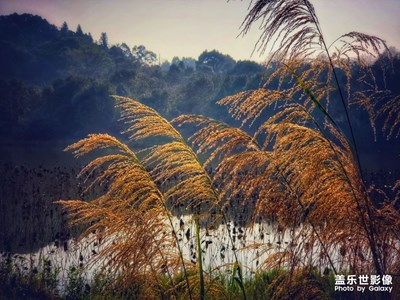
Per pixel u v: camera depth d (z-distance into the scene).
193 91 110.06
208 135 4.46
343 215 4.21
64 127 105.25
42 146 93.88
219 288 5.13
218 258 9.18
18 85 117.06
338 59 4.30
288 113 4.33
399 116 4.30
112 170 4.93
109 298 5.94
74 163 43.06
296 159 4.33
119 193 4.92
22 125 110.50
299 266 4.37
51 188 20.08
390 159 46.91
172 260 4.99
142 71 185.62
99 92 103.81
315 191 4.32
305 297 4.25
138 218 4.79
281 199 4.36
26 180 21.73
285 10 4.01
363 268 4.26
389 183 16.88
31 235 13.66
